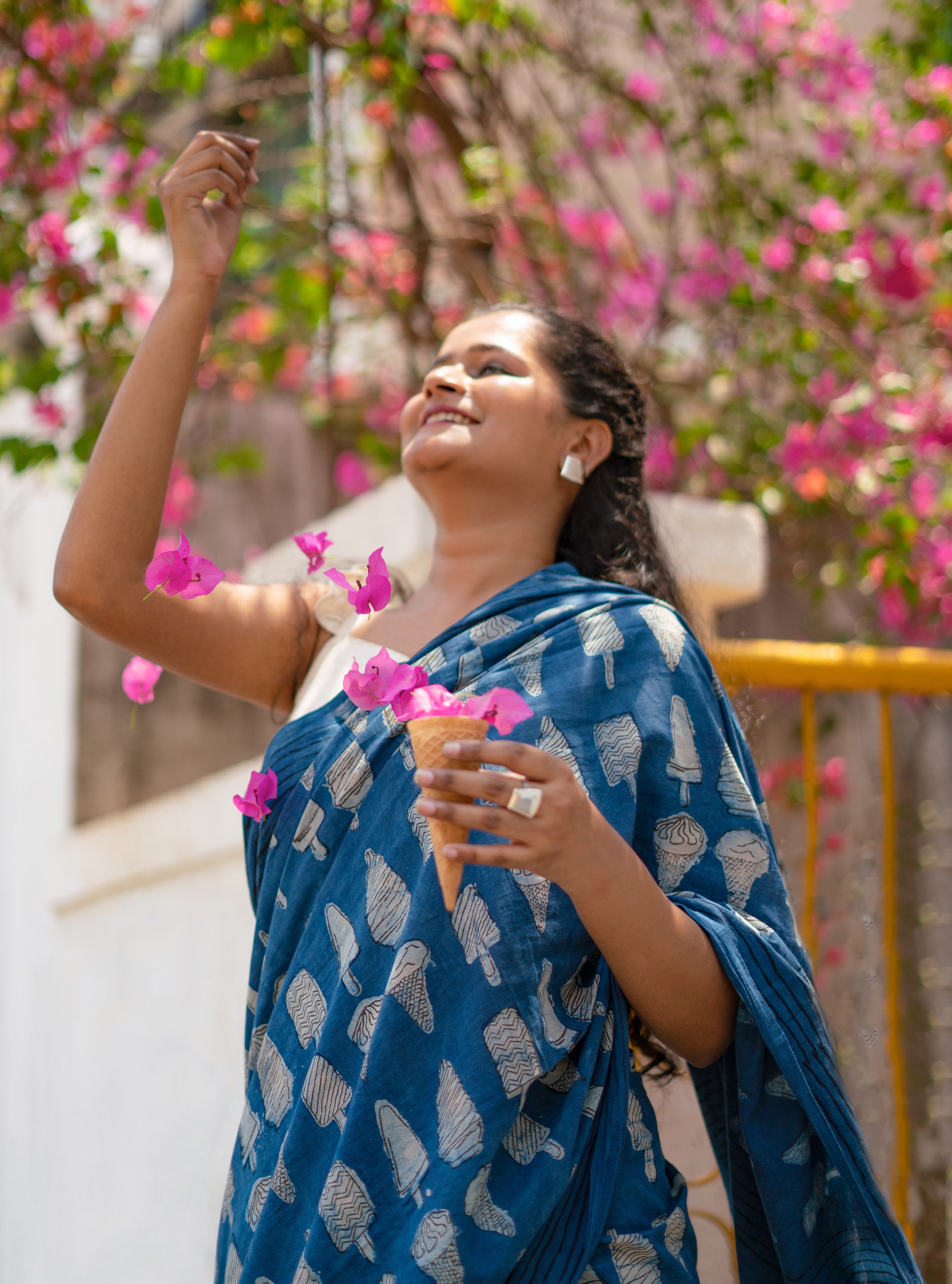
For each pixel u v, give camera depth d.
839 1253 1.71
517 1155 1.51
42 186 4.29
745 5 4.98
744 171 5.16
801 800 4.50
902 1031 3.54
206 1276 3.12
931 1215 2.96
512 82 5.47
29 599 5.11
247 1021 1.86
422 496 2.11
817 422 4.44
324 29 4.00
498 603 1.85
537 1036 1.53
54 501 4.91
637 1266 1.55
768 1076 1.70
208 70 4.68
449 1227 1.42
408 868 1.64
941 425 4.34
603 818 1.44
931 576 4.50
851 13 6.07
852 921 3.09
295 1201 1.54
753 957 1.64
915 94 4.86
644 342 4.75
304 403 5.59
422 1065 1.53
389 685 1.40
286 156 5.25
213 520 5.66
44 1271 4.14
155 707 4.88
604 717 1.73
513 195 4.71
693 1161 2.51
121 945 4.01
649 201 5.42
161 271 4.98
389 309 4.91
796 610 5.65
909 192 4.96
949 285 4.99
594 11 5.05
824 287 4.79
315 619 2.10
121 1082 3.84
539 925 1.59
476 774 1.29
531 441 2.07
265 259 4.75
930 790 5.02
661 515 3.04
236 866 3.40
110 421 1.87
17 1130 4.62
